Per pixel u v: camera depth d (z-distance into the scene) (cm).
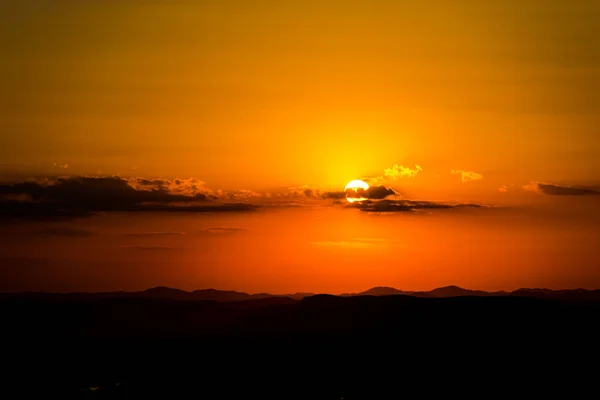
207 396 11925
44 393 11875
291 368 13962
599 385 12612
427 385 12725
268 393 12169
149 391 12231
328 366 14075
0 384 12481
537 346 14900
